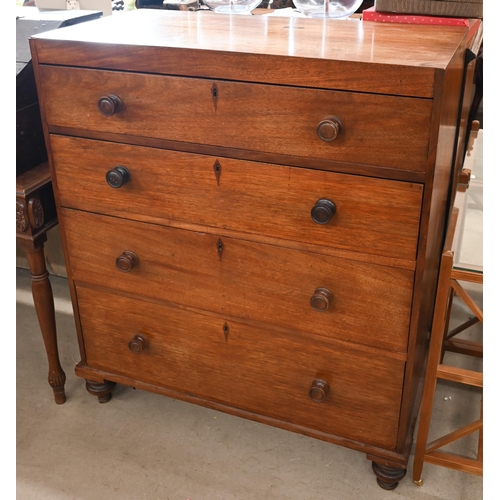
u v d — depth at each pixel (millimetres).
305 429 1488
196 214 1340
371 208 1168
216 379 1544
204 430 1681
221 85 1171
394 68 1031
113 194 1407
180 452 1610
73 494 1495
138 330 1579
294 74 1104
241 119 1188
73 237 1519
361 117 1094
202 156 1265
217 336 1479
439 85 1017
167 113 1250
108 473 1552
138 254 1460
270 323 1394
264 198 1251
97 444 1638
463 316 2064
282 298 1349
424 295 1281
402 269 1204
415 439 1605
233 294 1398
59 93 1337
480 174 1593
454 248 1318
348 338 1328
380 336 1293
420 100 1041
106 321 1611
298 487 1504
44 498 1484
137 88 1252
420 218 1139
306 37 1291
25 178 1529
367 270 1237
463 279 1253
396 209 1148
